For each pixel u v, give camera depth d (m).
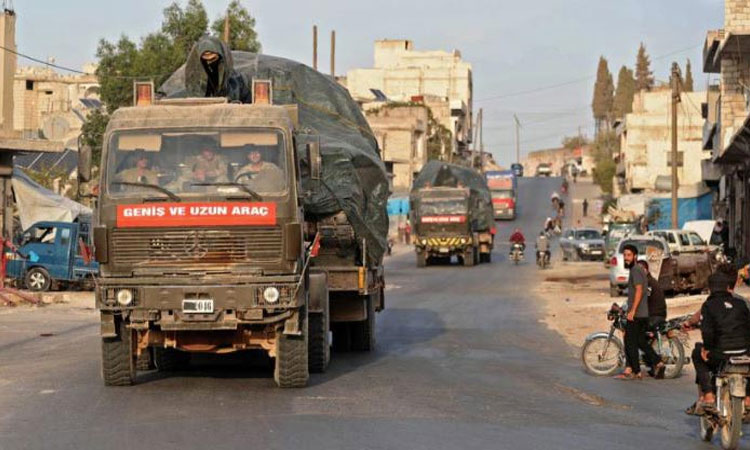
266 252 15.81
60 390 16.36
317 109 22.08
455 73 161.75
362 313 21.52
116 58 57.88
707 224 63.12
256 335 16.66
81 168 16.48
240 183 15.95
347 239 20.53
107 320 16.16
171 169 16.06
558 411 15.16
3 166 40.97
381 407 14.94
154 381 17.45
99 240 15.81
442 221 64.69
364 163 20.88
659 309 19.27
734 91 52.53
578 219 116.75
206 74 19.38
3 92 41.53
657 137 118.75
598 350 19.75
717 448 12.76
